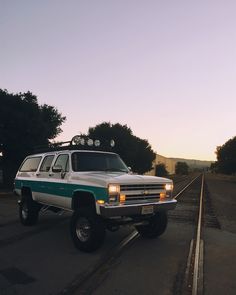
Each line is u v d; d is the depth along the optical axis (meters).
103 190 6.91
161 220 8.34
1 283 5.38
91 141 9.00
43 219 11.31
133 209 7.09
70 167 8.23
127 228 9.77
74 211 7.79
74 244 7.41
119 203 6.98
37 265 6.30
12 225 10.24
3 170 28.08
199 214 13.20
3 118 25.14
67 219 11.32
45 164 9.50
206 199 20.22
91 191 7.19
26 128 26.05
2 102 25.53
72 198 7.84
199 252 7.34
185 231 9.69
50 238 8.49
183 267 6.25
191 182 46.09
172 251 7.38
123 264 6.39
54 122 31.23
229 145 65.62
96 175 7.54
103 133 37.75
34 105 27.27
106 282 5.44
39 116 27.23
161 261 6.61
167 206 7.82
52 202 8.88
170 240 8.46
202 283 5.43
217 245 8.05
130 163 41.06
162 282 5.46
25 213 10.12
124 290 5.11
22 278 5.61
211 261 6.68
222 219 12.23
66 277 5.66
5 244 7.88
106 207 6.75
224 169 67.44
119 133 37.94
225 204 17.66
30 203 9.95
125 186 7.11
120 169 9.02
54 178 8.70
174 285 5.34
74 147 8.85
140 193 7.36
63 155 8.72
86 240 7.11
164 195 7.93
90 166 8.47
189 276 5.75
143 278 5.64
